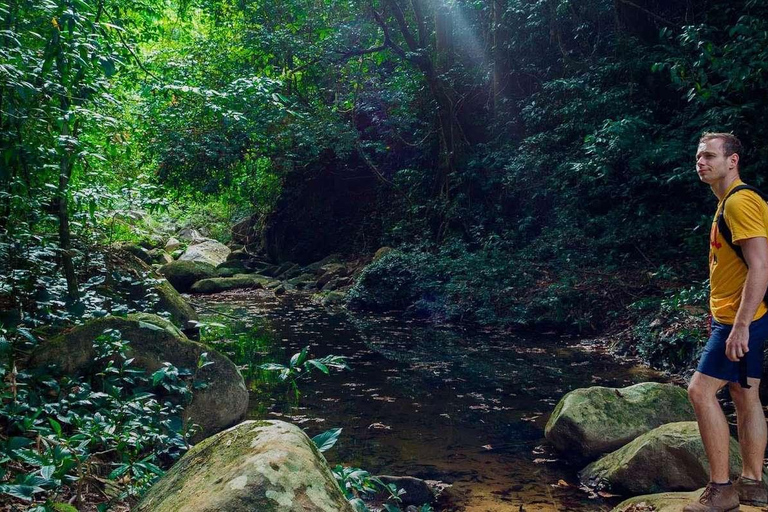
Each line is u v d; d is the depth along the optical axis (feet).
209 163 44.37
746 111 29.53
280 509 5.84
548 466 14.06
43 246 16.01
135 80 23.12
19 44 11.73
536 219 41.34
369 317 37.47
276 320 35.73
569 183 39.63
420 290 39.22
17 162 13.41
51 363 13.00
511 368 23.99
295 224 62.80
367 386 21.12
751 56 25.76
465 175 45.80
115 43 14.65
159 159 43.16
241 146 44.91
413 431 16.46
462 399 19.60
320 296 45.68
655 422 14.83
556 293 32.60
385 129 52.80
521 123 44.57
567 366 24.39
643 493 12.29
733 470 11.83
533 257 37.76
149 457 10.00
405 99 49.39
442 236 46.19
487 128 46.75
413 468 13.87
